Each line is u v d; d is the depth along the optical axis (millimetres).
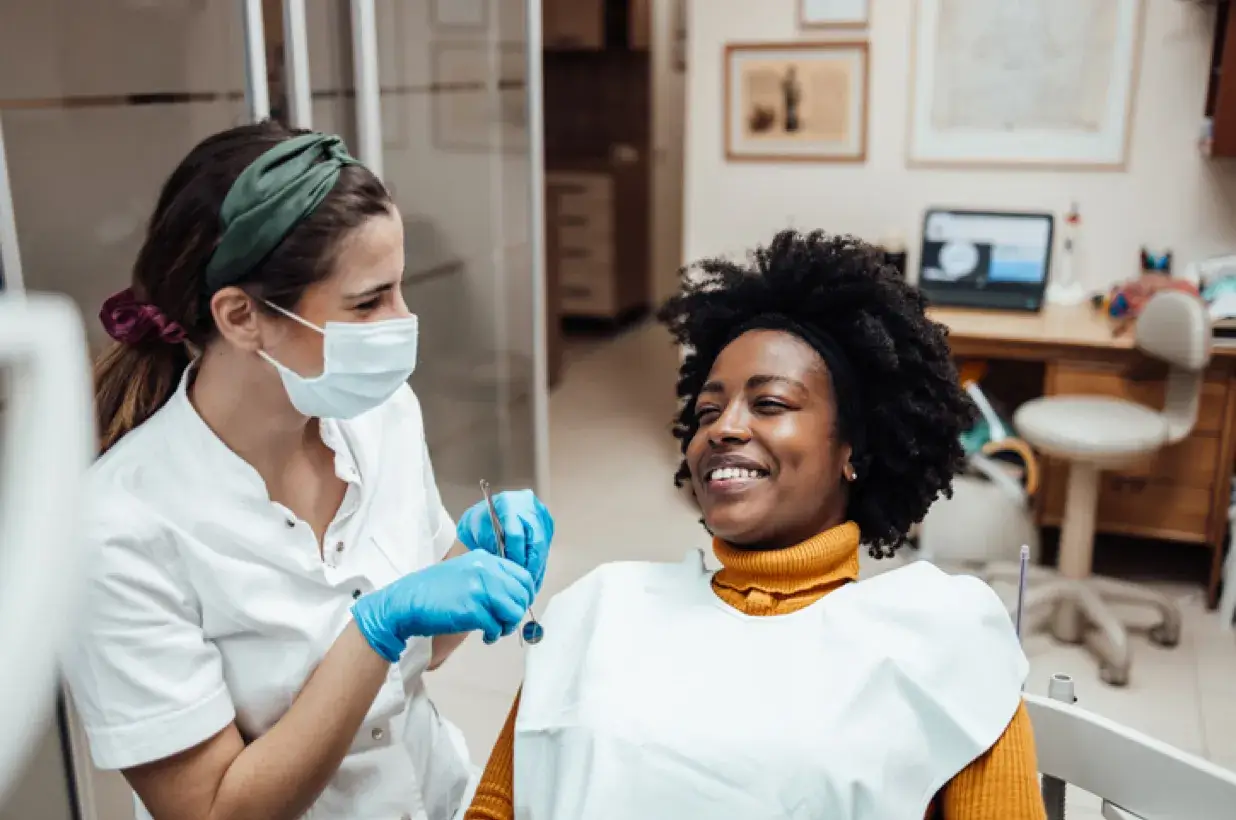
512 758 1212
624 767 1092
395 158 2930
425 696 1404
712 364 1302
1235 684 2949
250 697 1188
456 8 3064
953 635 1115
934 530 3297
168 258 1099
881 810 1036
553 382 5672
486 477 3525
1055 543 3605
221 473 1168
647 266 7047
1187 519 3389
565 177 6582
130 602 1094
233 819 1104
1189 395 3178
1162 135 3666
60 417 262
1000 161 3844
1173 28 3580
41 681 252
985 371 3627
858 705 1079
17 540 253
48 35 1903
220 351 1153
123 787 1979
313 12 2547
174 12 2113
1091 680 2963
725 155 4172
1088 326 3516
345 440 1281
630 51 6609
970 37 3779
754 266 1287
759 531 1178
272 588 1179
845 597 1162
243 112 2273
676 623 1197
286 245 1075
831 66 3961
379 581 1272
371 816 1271
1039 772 1282
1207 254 3707
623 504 4137
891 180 3992
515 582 1127
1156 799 1206
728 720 1090
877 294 1198
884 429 1222
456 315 3275
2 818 1807
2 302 270
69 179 1959
